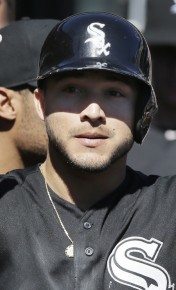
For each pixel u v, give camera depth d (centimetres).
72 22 670
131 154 971
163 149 977
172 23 1076
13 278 645
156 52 1041
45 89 665
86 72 647
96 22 666
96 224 661
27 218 662
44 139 793
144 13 1185
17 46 806
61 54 659
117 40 662
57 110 652
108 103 649
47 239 655
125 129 653
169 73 1029
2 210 665
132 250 651
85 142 646
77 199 670
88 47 657
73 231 659
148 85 659
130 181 685
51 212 666
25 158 803
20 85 796
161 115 1018
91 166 646
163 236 657
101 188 671
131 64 658
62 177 671
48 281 640
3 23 971
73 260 647
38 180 681
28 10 1493
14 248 651
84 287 639
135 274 643
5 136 802
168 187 684
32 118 793
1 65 806
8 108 800
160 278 645
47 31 811
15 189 678
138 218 666
